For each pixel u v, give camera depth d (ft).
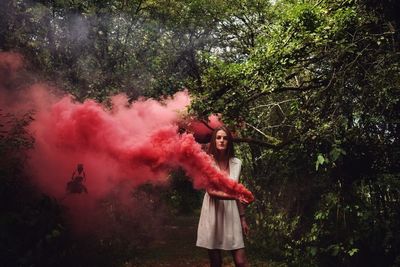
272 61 18.22
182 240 33.94
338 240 18.03
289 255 21.34
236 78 19.40
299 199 21.85
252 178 26.96
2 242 14.75
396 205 16.94
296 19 17.57
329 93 18.12
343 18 16.62
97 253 22.27
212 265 12.99
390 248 16.76
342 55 17.20
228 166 13.14
